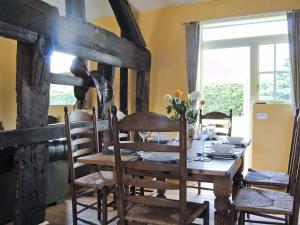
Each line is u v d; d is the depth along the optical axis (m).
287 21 4.23
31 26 2.81
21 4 2.69
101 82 4.14
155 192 3.37
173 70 5.18
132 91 5.49
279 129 4.25
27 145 2.75
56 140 3.31
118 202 1.83
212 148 2.40
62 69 5.90
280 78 4.50
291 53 4.20
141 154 2.26
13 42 6.64
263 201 2.09
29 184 2.77
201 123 3.81
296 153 2.20
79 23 3.54
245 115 4.82
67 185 3.59
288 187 2.57
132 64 4.70
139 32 5.01
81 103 4.37
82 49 3.58
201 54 5.05
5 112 6.56
